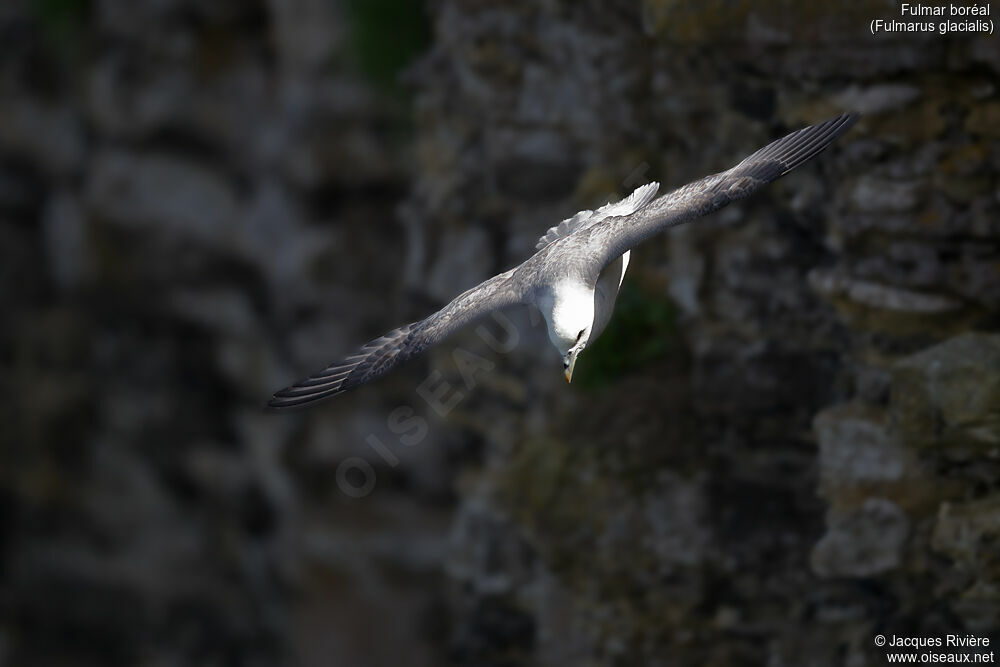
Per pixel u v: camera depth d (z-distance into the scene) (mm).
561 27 15500
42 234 28797
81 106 26641
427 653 20562
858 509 12352
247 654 25109
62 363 27750
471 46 16266
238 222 23609
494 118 16344
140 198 25078
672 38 12930
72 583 28203
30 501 28531
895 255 12289
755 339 14000
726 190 8156
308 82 21484
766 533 14023
